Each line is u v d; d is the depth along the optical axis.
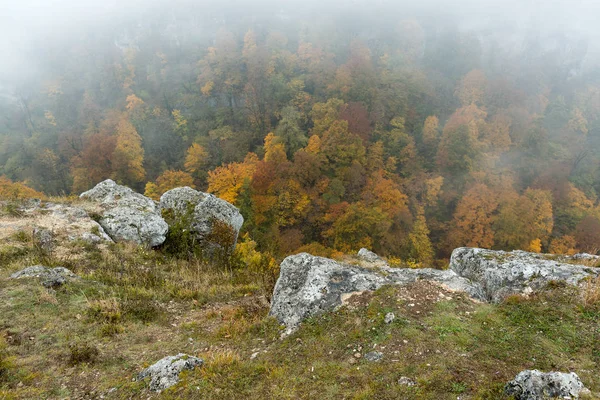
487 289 9.04
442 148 52.47
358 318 7.31
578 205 48.44
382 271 9.31
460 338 6.35
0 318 7.59
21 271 9.68
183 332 8.30
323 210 44.12
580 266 8.61
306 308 7.95
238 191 43.47
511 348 6.09
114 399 5.62
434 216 48.97
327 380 5.69
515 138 58.78
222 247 15.30
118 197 15.95
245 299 10.95
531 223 42.78
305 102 62.09
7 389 5.72
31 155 57.41
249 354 6.98
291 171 45.12
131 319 8.59
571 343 6.14
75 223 13.45
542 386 4.60
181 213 15.52
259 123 61.97
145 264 12.44
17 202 14.26
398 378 5.48
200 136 60.22
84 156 51.38
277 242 37.94
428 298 7.82
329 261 9.77
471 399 4.85
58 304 8.50
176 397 5.48
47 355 6.72
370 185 46.78
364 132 54.12
